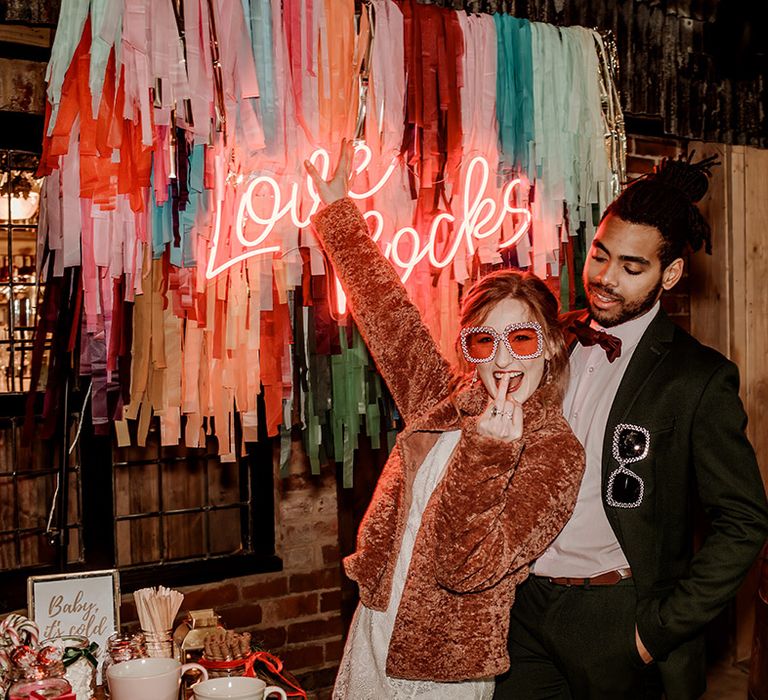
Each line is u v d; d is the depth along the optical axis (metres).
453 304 2.32
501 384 1.46
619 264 1.75
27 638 1.75
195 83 1.89
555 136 2.42
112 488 2.78
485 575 1.42
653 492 1.68
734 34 3.12
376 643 1.61
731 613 3.63
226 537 3.36
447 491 1.43
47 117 1.83
